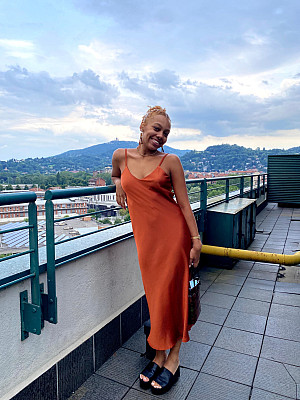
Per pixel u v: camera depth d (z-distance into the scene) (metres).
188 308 2.24
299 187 12.88
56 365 2.06
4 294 1.71
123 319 2.82
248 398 2.19
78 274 2.28
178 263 2.15
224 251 4.61
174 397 2.20
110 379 2.38
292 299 3.86
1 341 1.71
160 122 2.00
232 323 3.25
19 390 1.79
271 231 8.17
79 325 2.32
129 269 2.95
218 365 2.56
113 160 2.29
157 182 2.06
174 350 2.34
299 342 2.90
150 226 2.13
